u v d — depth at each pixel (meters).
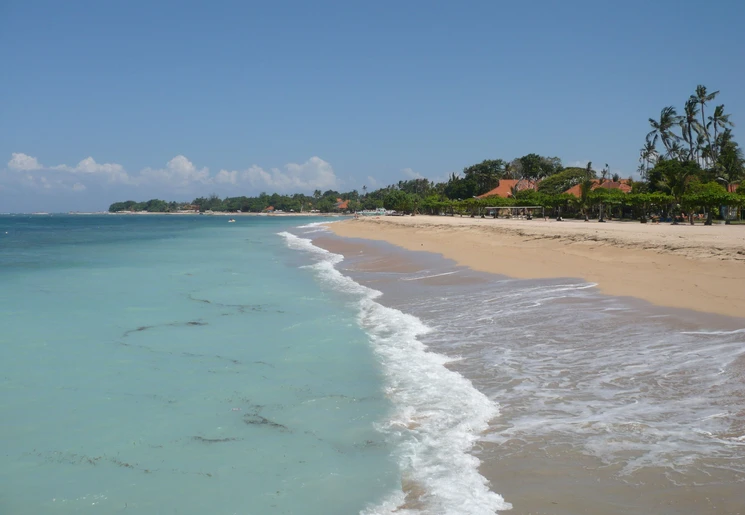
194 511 5.84
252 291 19.78
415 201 144.25
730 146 75.06
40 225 127.25
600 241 26.47
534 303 15.43
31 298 18.56
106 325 14.35
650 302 14.47
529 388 8.94
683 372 9.20
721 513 5.34
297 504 5.91
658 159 85.06
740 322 11.98
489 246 32.31
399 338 12.55
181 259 33.53
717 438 6.86
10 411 8.54
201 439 7.52
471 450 6.94
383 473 6.49
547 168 121.38
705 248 20.20
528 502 5.72
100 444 7.41
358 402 8.70
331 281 22.27
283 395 9.09
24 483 6.45
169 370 10.52
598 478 6.08
